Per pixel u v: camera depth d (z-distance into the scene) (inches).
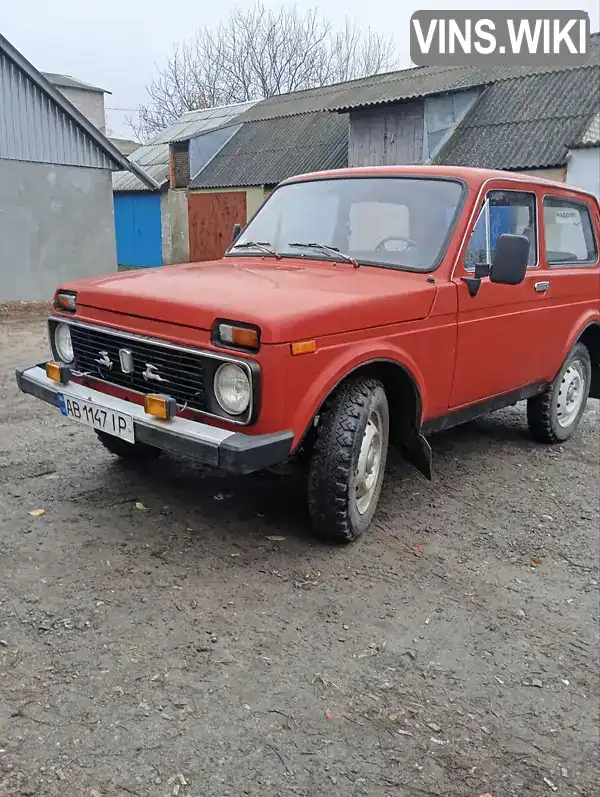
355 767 90.9
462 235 164.1
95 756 88.6
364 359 136.4
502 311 178.1
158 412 129.1
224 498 167.2
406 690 106.7
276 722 97.2
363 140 734.5
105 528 148.9
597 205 227.3
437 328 156.3
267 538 148.8
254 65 1566.2
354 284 146.9
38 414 232.4
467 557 149.8
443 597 133.3
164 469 183.6
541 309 194.9
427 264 160.7
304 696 102.9
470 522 167.2
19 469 180.2
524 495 185.9
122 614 118.6
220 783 86.2
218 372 125.2
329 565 140.3
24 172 554.9
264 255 177.0
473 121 665.0
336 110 730.2
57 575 129.6
